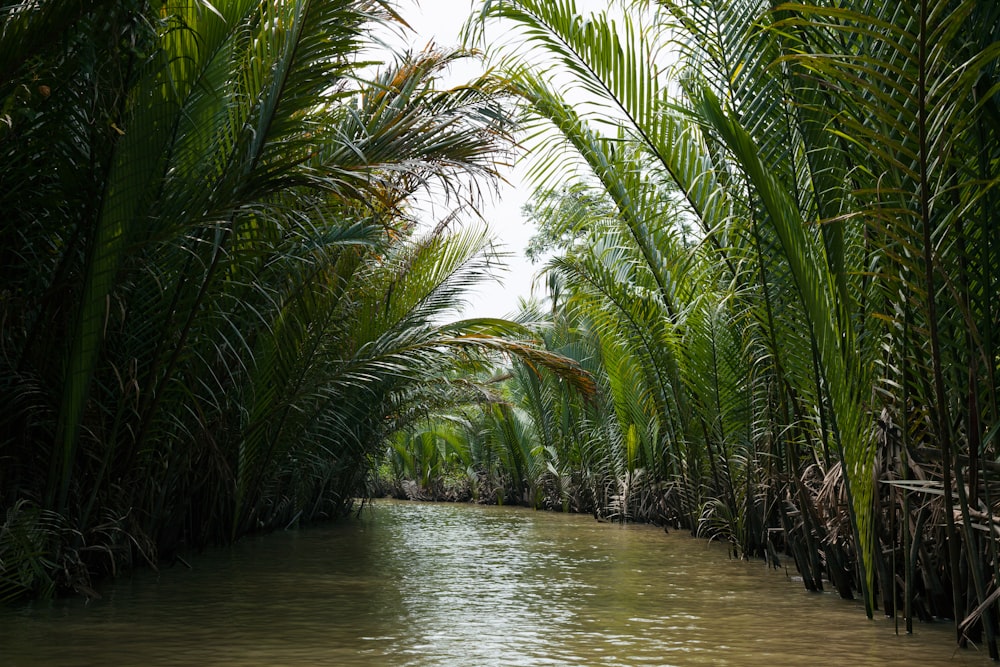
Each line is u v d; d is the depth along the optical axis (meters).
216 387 7.19
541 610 5.15
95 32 4.29
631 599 5.61
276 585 6.03
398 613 4.99
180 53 4.96
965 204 3.66
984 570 4.15
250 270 6.46
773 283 5.63
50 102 4.70
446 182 6.15
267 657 3.82
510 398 18.12
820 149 4.57
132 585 5.89
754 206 5.54
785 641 4.27
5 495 5.24
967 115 3.39
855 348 4.72
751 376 7.18
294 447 10.11
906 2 3.44
